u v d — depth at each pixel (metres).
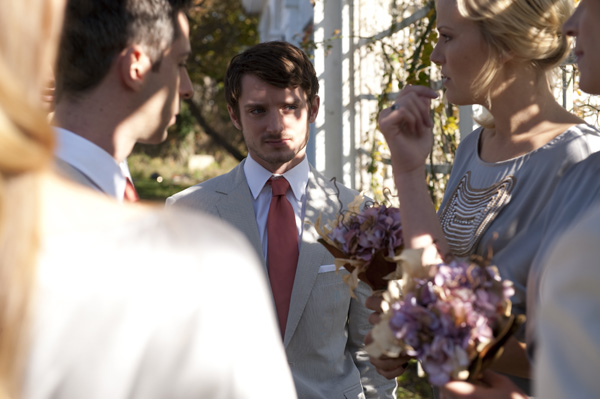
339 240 1.73
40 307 0.75
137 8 1.40
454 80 1.78
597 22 1.29
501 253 1.66
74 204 0.81
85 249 0.78
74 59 1.39
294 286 2.33
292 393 0.89
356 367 2.42
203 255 0.82
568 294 0.81
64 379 0.75
